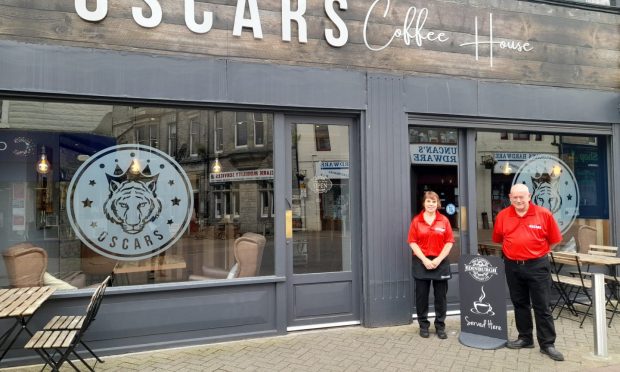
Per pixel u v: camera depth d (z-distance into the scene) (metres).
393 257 5.42
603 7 6.48
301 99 5.13
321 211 5.37
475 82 5.84
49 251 4.67
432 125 5.74
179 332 4.75
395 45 5.54
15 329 4.29
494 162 6.19
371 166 5.38
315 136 5.38
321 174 5.38
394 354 4.48
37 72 4.30
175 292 4.75
